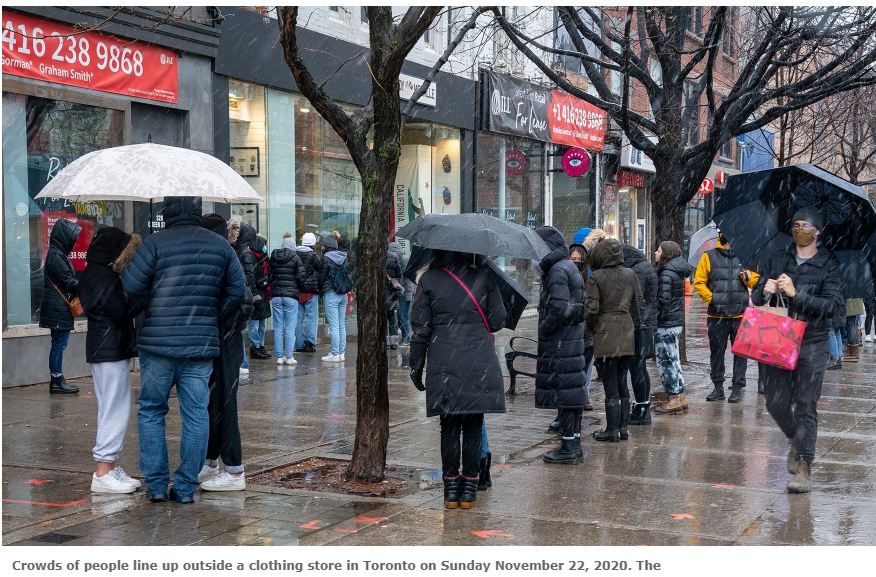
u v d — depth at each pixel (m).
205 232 6.23
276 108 15.88
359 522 5.79
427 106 19.42
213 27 14.08
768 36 12.22
